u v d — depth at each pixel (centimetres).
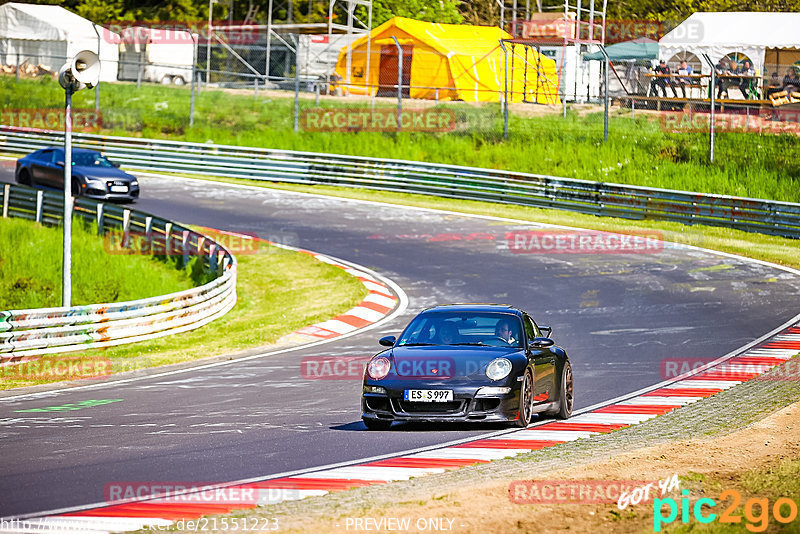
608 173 13150
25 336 6306
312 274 9125
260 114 15875
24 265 8906
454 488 2853
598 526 2483
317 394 4869
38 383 5425
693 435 3734
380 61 17100
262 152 13575
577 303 7750
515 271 8981
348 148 14325
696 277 8694
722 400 4591
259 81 19512
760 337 6519
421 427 3975
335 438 3738
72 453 3475
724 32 16038
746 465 3181
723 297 7912
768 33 15875
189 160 13888
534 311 7494
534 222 11194
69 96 6700
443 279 8750
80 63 6675
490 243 10175
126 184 11375
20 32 18125
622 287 8306
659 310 7456
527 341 4047
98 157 11862
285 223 11100
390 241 10306
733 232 10706
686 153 13562
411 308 7794
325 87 17500
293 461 3319
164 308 7131
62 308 6506
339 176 13262
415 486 2909
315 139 14688
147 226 9931
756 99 15750
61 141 14312
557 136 14325
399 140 14462
